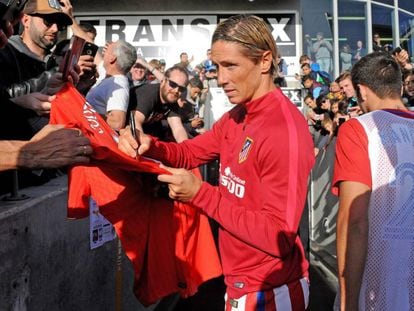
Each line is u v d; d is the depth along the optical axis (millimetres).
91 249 2645
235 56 1659
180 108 4055
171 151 2021
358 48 12578
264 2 11273
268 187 1622
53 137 1513
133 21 11469
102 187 2088
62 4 2850
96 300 2725
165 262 2211
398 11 12844
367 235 1809
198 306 4273
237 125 1861
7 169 1443
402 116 1957
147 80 6188
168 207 2219
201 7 11391
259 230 1575
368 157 1881
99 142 1835
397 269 1886
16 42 2662
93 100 3178
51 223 2145
